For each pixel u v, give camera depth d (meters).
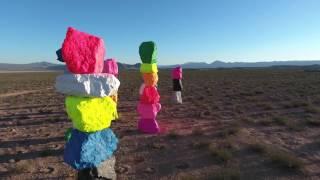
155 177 8.20
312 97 23.61
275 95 26.06
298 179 7.91
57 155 10.26
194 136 12.31
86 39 5.67
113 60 13.48
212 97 26.14
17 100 29.30
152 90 13.06
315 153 10.05
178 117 16.66
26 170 8.83
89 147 5.61
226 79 58.81
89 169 5.76
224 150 9.87
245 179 7.91
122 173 8.50
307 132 12.86
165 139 11.98
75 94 5.57
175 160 9.53
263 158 9.50
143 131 13.13
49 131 14.06
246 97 25.28
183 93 30.50
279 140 11.66
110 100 6.01
